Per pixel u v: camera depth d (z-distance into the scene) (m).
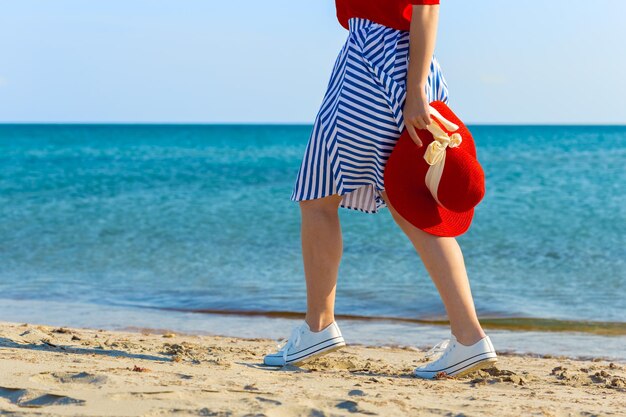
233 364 3.20
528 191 19.64
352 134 2.76
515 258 9.66
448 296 2.88
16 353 3.23
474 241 11.26
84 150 51.38
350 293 7.12
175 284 7.74
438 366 3.02
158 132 116.75
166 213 15.01
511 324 5.84
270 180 24.94
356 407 2.29
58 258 9.59
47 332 4.55
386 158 2.75
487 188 20.55
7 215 14.56
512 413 2.31
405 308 6.44
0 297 6.98
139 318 5.99
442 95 2.89
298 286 7.60
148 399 2.27
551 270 8.74
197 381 2.62
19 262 9.27
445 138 2.66
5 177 25.50
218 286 7.61
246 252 10.09
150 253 10.00
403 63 2.72
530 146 52.81
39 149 52.81
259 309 6.45
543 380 3.27
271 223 13.42
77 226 12.93
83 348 3.63
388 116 2.72
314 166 2.91
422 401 2.46
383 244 10.57
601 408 2.52
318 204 2.99
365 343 5.04
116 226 12.95
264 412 2.14
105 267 8.90
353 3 2.86
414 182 2.72
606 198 17.75
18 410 2.14
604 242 11.10
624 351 4.84
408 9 2.74
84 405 2.19
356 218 13.56
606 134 92.31
